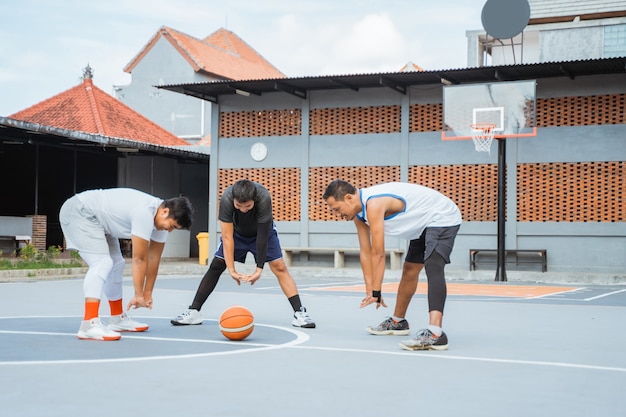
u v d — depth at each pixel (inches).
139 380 177.0
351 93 880.3
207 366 198.4
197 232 1130.0
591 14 1032.2
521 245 802.8
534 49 1099.9
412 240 265.4
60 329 281.1
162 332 276.4
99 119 1152.2
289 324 310.5
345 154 880.9
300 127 903.7
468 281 737.0
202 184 1128.8
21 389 164.7
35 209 983.0
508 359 215.3
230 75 1680.6
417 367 200.1
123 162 1087.6
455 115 753.0
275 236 296.8
